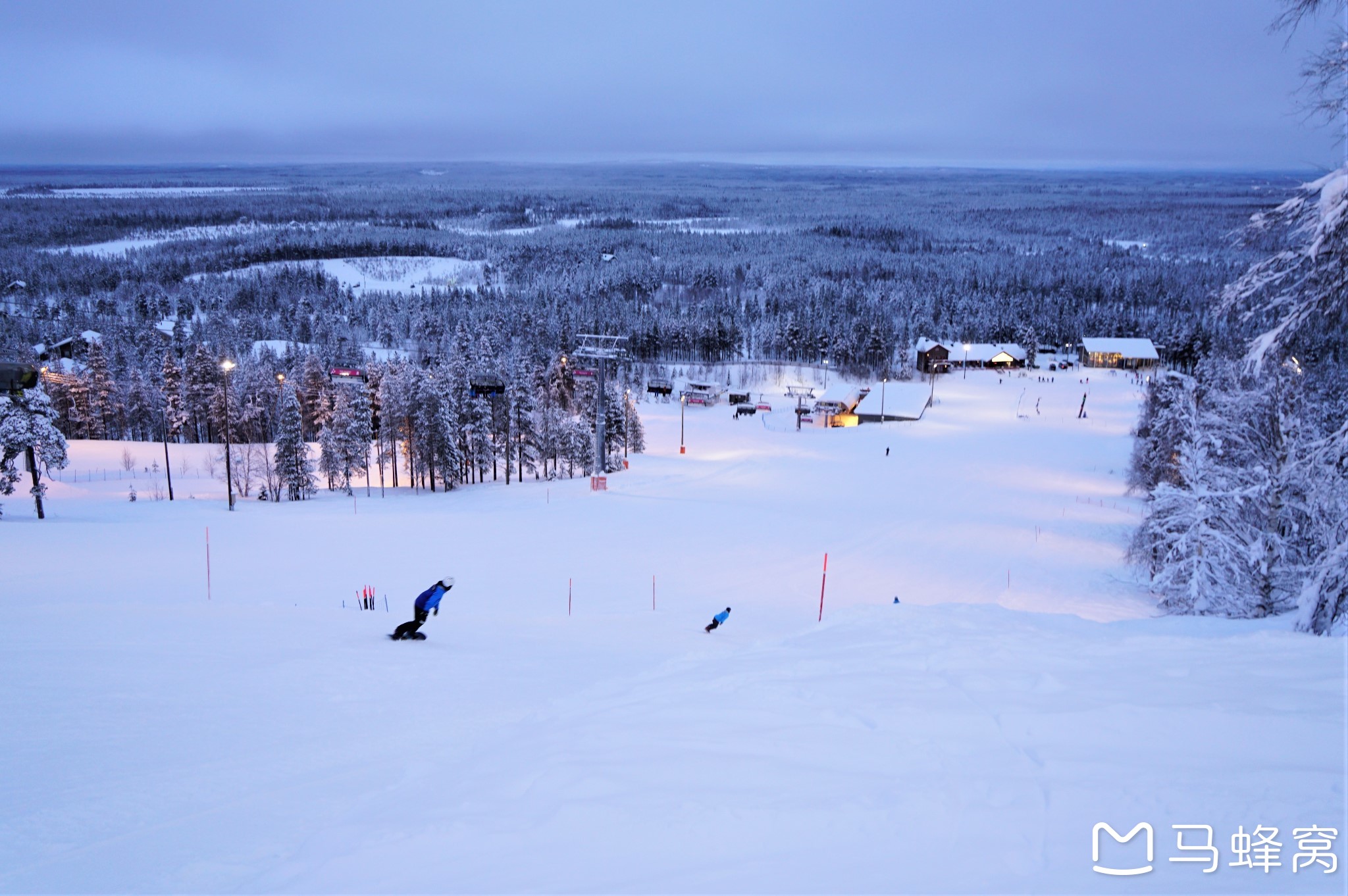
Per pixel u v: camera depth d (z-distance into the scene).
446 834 5.43
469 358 108.44
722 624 21.86
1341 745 5.88
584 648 16.03
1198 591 21.55
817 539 41.88
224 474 67.75
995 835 4.70
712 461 74.44
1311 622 13.55
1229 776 5.35
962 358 158.50
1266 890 3.83
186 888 5.15
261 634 14.38
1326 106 10.59
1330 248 11.28
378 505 51.44
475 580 29.70
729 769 6.10
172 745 8.37
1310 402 20.27
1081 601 31.67
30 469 38.19
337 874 4.99
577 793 5.87
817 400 111.44
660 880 4.45
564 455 70.38
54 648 12.38
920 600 31.08
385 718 9.60
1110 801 5.07
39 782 7.26
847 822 5.02
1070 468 72.12
